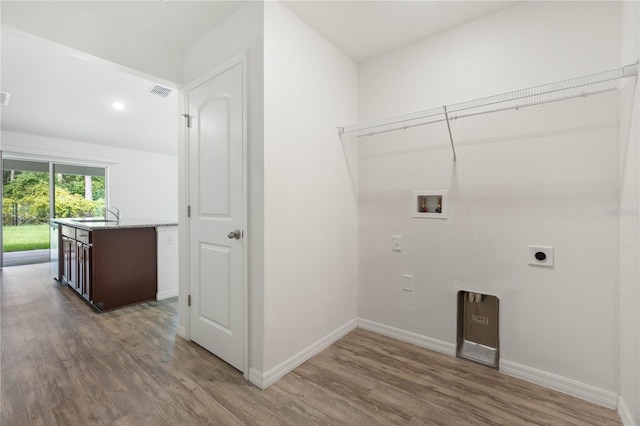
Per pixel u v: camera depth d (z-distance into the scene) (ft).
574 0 5.39
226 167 6.36
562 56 5.51
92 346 7.20
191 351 6.99
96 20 6.14
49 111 14.34
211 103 6.72
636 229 4.33
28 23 5.30
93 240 9.53
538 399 5.32
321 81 7.02
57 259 13.28
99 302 9.60
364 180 8.32
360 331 8.25
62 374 5.95
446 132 6.84
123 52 6.51
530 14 5.82
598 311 5.20
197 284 7.30
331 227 7.43
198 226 7.21
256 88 5.68
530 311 5.87
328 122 7.27
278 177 5.89
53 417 4.75
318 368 6.31
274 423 4.70
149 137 19.06
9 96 12.57
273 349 5.83
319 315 7.06
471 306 6.90
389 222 7.84
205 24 6.61
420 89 7.25
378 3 5.92
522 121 5.90
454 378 5.96
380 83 7.94
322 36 7.04
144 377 5.90
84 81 12.35
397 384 5.74
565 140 5.48
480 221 6.43
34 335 7.78
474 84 6.48
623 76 4.38
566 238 5.49
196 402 5.17
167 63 7.30
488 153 6.31
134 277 10.48
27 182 17.24
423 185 7.22
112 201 19.65
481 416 4.88
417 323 7.38
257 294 5.74
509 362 6.10
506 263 6.13
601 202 5.16
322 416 4.86
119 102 14.40
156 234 11.03
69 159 17.83
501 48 6.15
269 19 5.66
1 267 15.80
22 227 17.29
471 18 6.43
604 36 5.13
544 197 5.70
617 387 5.02
